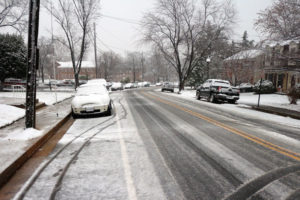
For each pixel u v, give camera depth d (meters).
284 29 9.56
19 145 4.41
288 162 3.92
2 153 3.91
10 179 3.23
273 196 2.74
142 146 4.82
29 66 5.40
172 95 23.98
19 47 22.83
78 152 4.43
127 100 16.67
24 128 5.93
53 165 3.76
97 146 4.83
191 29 26.83
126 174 3.37
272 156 4.24
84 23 23.12
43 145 4.94
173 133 6.03
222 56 30.88
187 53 29.75
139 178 3.23
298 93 12.61
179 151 4.49
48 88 32.00
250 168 3.64
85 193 2.80
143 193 2.80
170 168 3.61
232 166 3.72
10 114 7.32
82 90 10.05
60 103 13.02
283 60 10.23
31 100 5.47
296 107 11.79
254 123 7.75
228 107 12.80
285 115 9.59
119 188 2.93
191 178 3.24
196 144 5.00
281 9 9.34
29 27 5.28
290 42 9.65
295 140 5.46
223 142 5.19
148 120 8.02
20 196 2.74
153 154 4.29
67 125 7.26
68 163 3.84
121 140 5.29
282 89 23.94
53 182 3.12
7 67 22.12
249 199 2.67
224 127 6.89
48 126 6.28
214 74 34.53
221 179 3.22
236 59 23.48
